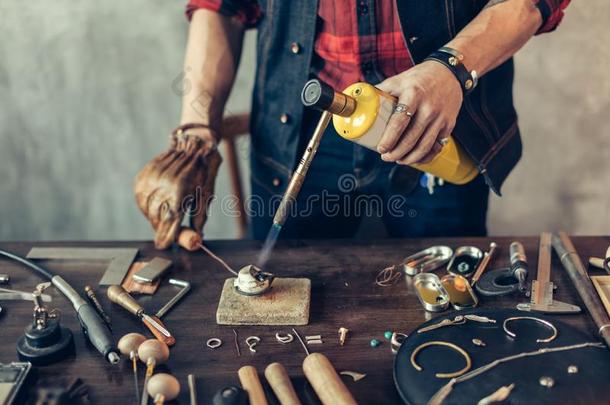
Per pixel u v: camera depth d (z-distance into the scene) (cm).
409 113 113
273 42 156
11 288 132
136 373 108
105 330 112
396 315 123
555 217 250
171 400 102
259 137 170
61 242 151
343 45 146
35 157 249
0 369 103
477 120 148
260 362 111
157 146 248
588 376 99
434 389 98
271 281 127
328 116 117
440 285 128
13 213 257
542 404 94
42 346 110
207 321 122
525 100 234
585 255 140
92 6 229
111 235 262
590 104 232
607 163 239
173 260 143
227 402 98
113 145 248
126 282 134
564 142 238
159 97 241
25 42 233
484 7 139
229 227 257
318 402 102
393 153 117
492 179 152
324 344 115
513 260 135
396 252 145
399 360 105
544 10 138
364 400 102
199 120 157
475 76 125
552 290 127
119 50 234
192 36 164
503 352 105
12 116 243
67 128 245
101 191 255
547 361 103
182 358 112
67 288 126
